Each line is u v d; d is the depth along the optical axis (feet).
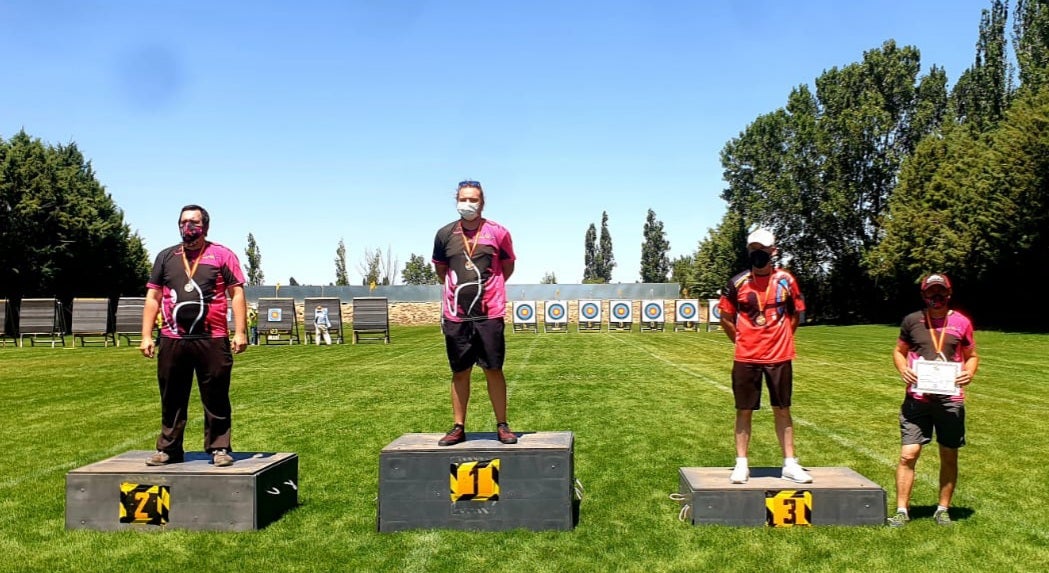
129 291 162.91
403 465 18.51
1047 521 18.99
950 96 179.52
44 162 142.82
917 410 18.79
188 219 19.10
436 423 33.53
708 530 18.28
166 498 18.57
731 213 198.49
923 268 143.84
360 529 18.53
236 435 30.89
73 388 47.14
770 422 33.35
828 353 75.10
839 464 25.46
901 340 19.52
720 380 49.96
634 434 30.66
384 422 33.86
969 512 19.77
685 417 34.76
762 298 18.84
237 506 18.47
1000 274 128.06
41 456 27.17
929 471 24.41
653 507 20.27
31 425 33.58
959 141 150.00
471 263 19.11
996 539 17.60
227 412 19.51
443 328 19.44
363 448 28.32
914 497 21.38
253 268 291.99
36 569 15.84
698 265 202.80
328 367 61.26
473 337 18.99
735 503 18.62
